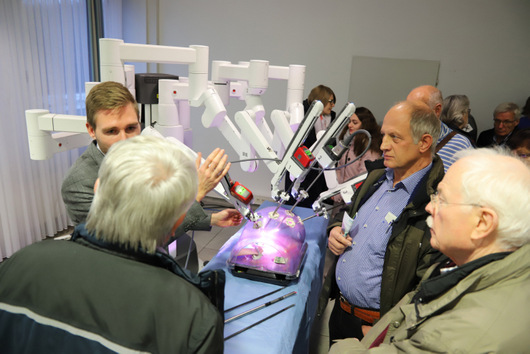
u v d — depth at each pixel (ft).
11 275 2.28
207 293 2.54
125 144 2.28
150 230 2.19
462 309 2.38
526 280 2.34
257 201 15.64
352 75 13.80
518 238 2.45
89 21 11.91
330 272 5.75
